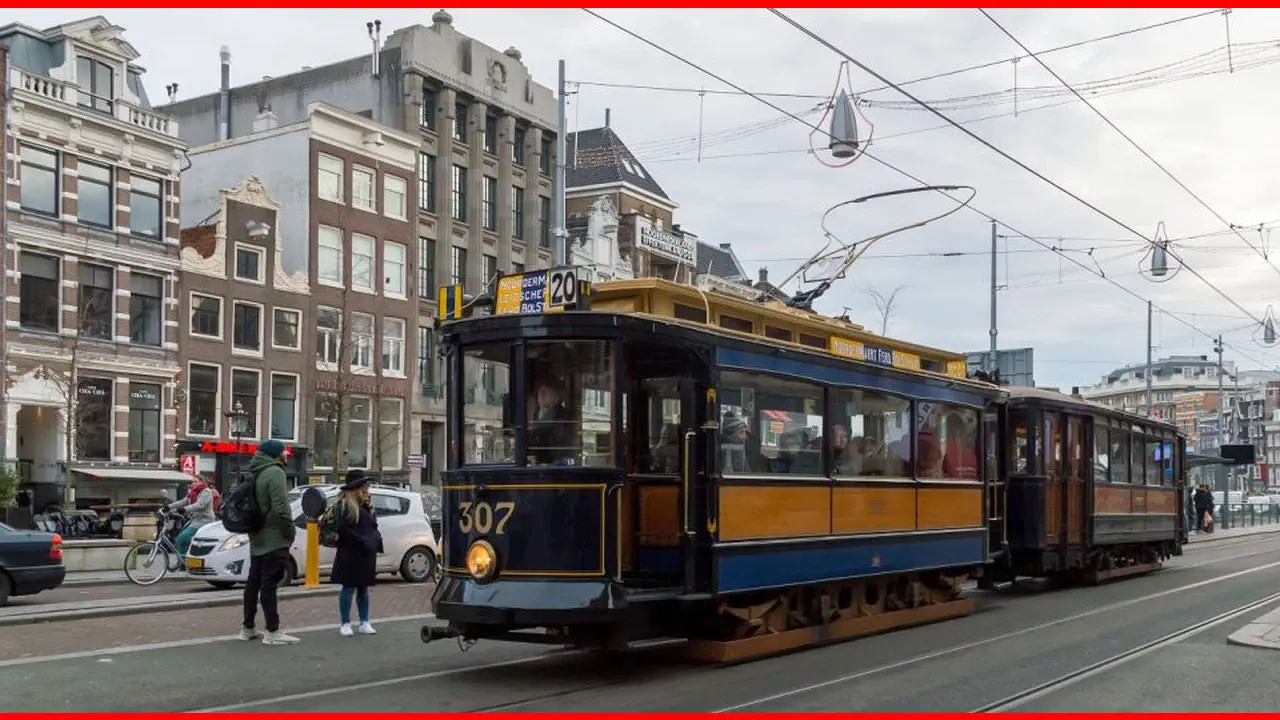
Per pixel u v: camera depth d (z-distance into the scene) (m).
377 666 10.77
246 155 40.81
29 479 32.50
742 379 11.37
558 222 27.52
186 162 35.66
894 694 9.59
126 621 13.94
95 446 32.47
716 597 10.73
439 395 44.53
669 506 10.81
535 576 9.83
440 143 45.94
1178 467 26.81
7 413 30.17
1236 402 77.56
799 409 12.31
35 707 8.57
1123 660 11.62
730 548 10.95
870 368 13.77
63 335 31.66
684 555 10.54
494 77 48.44
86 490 32.25
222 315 36.09
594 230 50.50
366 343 41.38
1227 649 12.45
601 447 10.02
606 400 10.09
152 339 34.22
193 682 9.68
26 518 28.06
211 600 15.84
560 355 10.19
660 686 9.86
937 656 11.83
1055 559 19.30
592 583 9.79
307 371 38.75
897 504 14.16
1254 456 40.47
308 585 17.75
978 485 16.52
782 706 8.96
